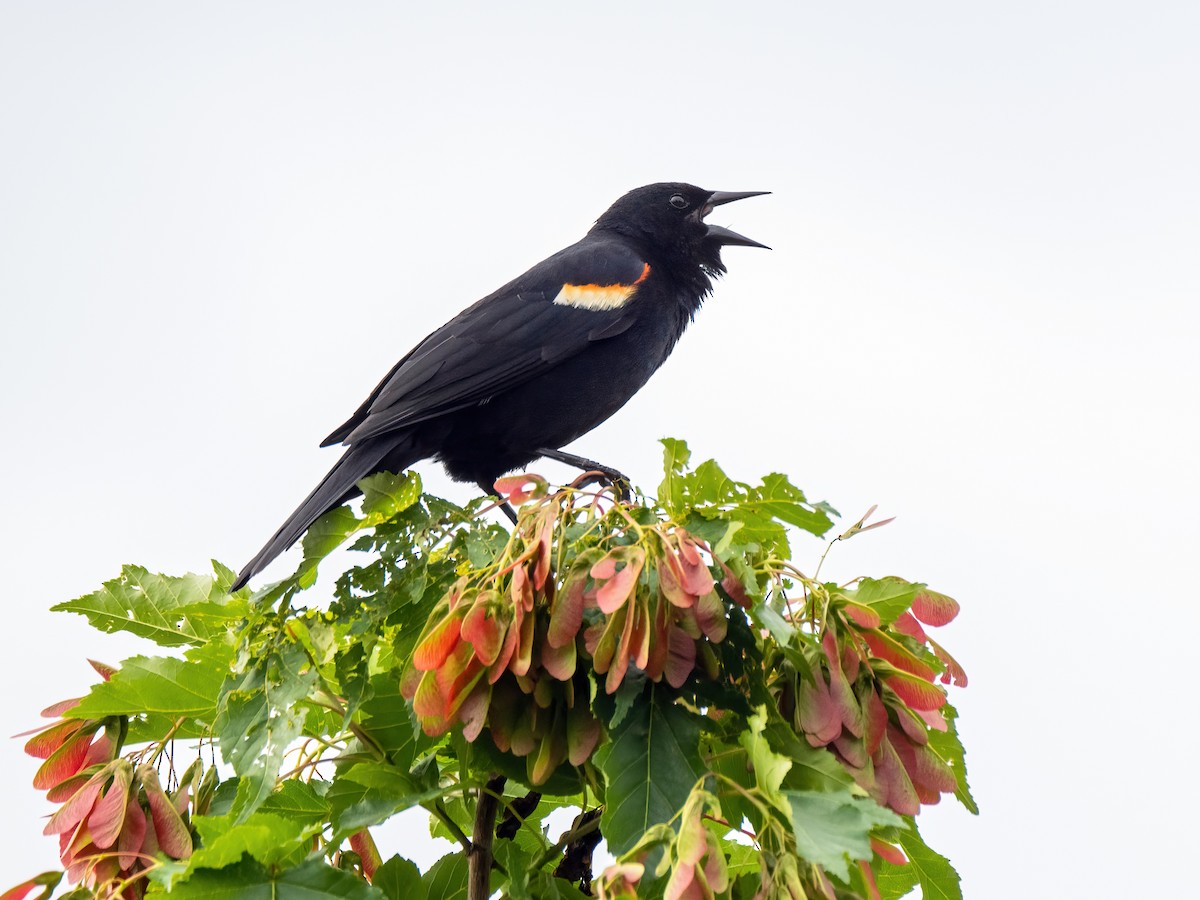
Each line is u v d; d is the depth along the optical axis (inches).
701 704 230.4
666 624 221.1
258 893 222.1
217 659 267.4
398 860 269.4
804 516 250.7
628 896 178.5
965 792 261.3
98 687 259.0
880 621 239.3
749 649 229.8
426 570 262.2
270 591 265.7
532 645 224.7
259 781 242.8
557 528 235.8
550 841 310.2
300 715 251.4
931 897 258.7
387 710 263.7
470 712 229.0
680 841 189.0
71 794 252.8
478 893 265.6
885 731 231.5
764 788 204.1
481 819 268.2
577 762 227.8
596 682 227.0
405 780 265.4
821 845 192.4
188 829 247.3
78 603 296.0
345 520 270.4
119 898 228.2
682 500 255.0
